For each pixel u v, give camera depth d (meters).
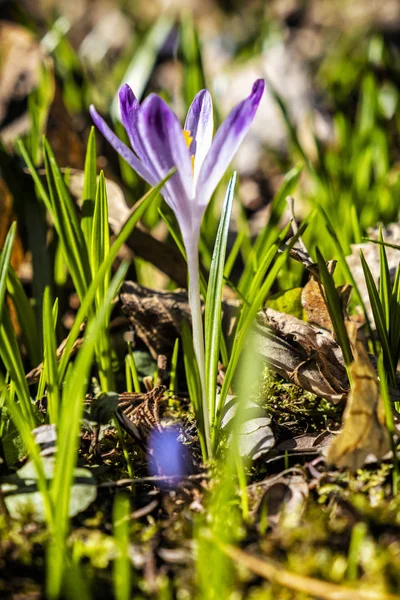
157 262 0.58
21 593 0.41
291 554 0.41
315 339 0.48
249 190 0.96
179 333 0.54
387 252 0.57
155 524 0.43
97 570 0.41
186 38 0.80
